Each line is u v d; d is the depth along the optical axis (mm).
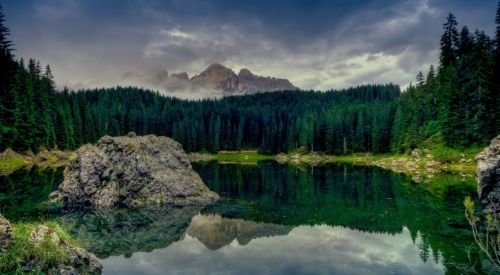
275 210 34406
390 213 32156
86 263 17156
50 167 70125
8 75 80000
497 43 74125
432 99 91688
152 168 39438
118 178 38062
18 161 73562
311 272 18328
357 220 29922
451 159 69000
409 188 46594
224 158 142250
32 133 81812
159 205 36594
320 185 52094
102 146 39906
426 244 22625
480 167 27562
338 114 138250
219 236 25422
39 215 29719
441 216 30172
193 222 29656
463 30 97438
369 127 121188
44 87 97938
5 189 41438
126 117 154125
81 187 36000
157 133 157375
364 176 63625
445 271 18000
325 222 29547
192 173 42969
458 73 79000
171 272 18219
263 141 153250
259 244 23484
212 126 165875
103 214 32219
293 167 90375
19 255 13523
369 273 18125
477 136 68000
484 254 20250
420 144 82500
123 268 18703
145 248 22375
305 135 134000
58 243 16297
